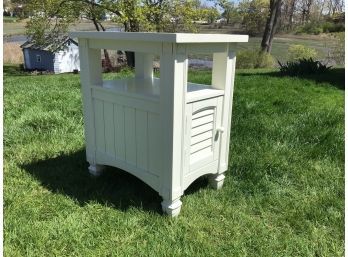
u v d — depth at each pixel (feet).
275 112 13.57
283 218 7.00
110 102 7.25
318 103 15.75
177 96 6.05
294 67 25.58
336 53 44.62
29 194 7.61
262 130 11.27
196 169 7.18
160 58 5.96
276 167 8.83
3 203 7.11
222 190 7.97
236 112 13.37
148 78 8.35
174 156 6.45
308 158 9.49
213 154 7.55
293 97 16.75
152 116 6.52
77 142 10.50
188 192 7.92
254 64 43.14
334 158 9.45
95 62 7.44
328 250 6.13
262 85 20.04
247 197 7.72
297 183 8.32
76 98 15.72
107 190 7.88
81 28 61.72
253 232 6.57
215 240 6.35
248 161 9.00
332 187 8.04
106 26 59.52
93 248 6.05
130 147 7.23
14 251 5.88
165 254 5.87
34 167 8.93
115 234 6.37
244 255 5.93
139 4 45.62
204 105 6.82
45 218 6.84
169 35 5.54
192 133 6.81
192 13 48.49
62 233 6.29
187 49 5.93
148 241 6.22
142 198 7.59
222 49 6.75
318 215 7.00
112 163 7.80
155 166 6.86
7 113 13.06
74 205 7.24
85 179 8.38
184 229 6.57
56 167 8.93
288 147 10.07
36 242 6.08
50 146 10.18
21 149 9.91
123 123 7.15
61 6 48.01
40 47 57.93
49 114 12.58
